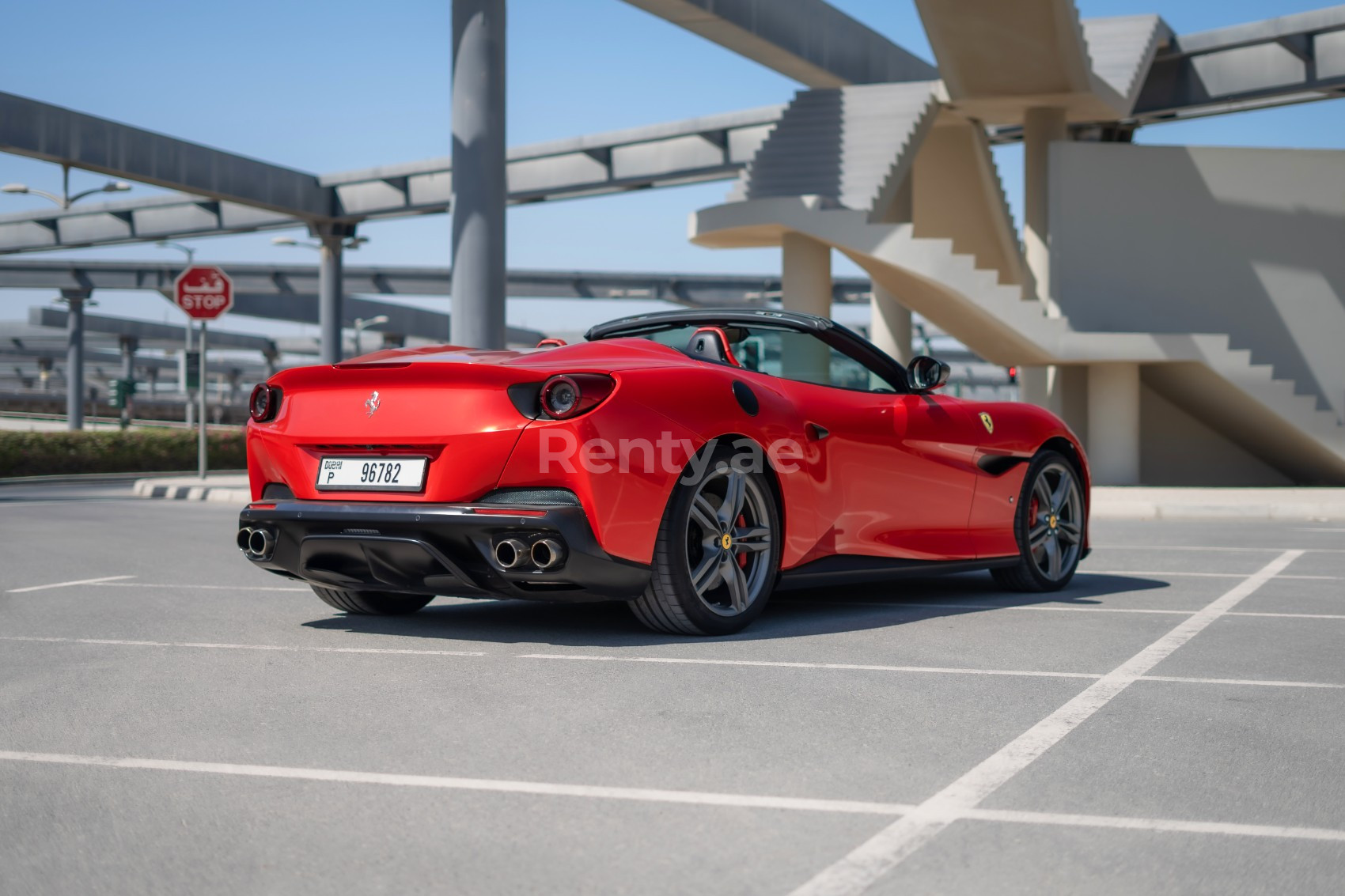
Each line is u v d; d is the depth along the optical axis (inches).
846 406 199.9
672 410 170.4
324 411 176.9
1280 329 727.1
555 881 85.0
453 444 165.2
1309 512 477.1
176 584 250.5
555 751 117.5
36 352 3627.0
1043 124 805.2
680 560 171.9
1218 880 85.4
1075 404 847.7
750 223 704.4
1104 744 120.6
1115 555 316.2
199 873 87.0
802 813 99.4
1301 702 139.0
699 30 825.5
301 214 1413.6
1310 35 959.0
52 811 100.7
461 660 161.6
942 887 83.9
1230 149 728.3
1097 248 724.7
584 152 1275.8
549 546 158.4
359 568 174.9
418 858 89.7
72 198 1184.8
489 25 636.1
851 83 960.9
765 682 147.9
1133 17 879.1
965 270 672.4
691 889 83.4
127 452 1115.9
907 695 141.4
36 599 226.7
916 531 211.0
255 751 118.1
